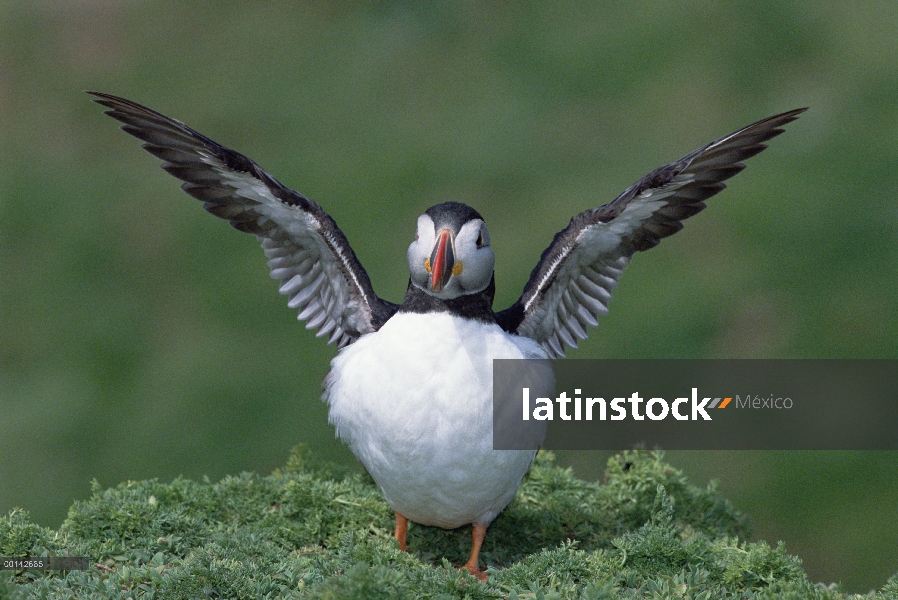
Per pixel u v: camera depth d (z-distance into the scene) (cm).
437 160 1931
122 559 734
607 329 1620
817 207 1795
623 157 1894
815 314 1633
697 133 1933
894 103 1970
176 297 1770
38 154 2031
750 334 1609
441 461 741
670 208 791
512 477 769
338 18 2298
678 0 2228
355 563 687
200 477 1498
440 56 2173
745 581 720
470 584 648
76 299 1777
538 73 2127
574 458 1433
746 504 1408
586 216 807
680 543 741
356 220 1830
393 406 739
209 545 735
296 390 1605
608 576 692
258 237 825
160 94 2131
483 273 749
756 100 2009
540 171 1889
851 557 1350
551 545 827
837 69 2045
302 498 864
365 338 793
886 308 1630
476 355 743
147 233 1872
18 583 701
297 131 2036
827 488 1418
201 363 1655
